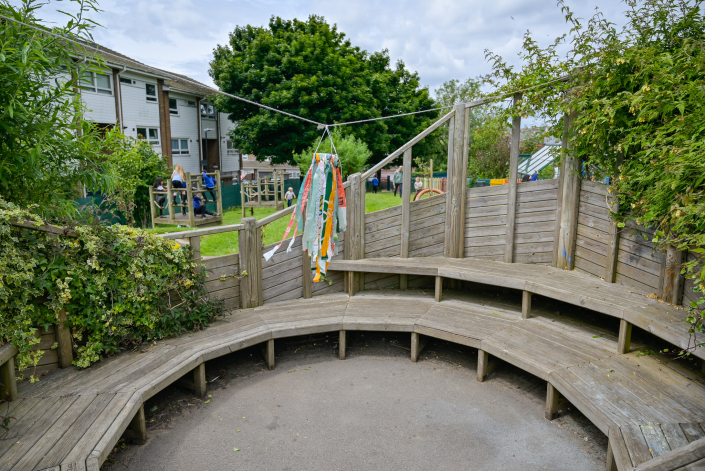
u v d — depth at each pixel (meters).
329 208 4.21
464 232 5.74
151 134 22.08
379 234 5.70
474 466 3.07
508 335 4.30
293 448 3.27
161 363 3.66
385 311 5.00
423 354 4.96
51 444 2.57
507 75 5.12
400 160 26.41
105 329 3.68
